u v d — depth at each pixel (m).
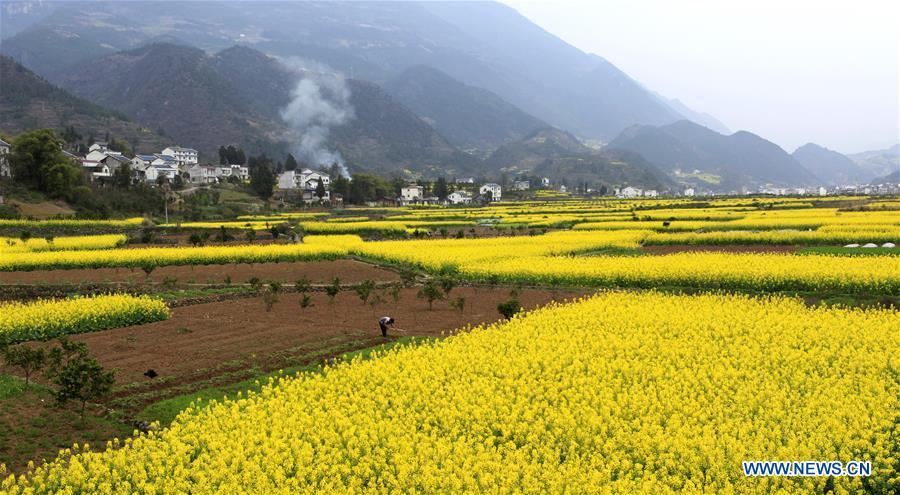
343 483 14.97
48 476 15.78
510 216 110.50
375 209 143.25
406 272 45.16
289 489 14.37
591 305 31.47
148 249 56.53
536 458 15.34
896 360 20.59
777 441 15.40
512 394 19.30
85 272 48.66
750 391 18.69
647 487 13.55
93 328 30.30
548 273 41.19
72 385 19.28
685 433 15.93
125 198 112.75
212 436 16.97
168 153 189.75
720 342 24.05
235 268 51.22
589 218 95.50
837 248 50.19
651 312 29.05
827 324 25.53
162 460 16.05
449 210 137.88
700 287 37.44
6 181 100.88
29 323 28.52
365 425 17.59
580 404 18.16
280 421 17.75
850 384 19.09
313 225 86.31
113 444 18.14
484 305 36.16
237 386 22.34
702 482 14.30
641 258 44.94
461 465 15.34
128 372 23.81
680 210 108.81
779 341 23.92
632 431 16.67
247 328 30.88
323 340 28.41
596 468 14.90
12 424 18.92
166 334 29.62
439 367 21.77
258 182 141.12
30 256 50.56
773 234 56.12
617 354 23.20
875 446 15.14
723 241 56.38
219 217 112.94
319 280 46.12
